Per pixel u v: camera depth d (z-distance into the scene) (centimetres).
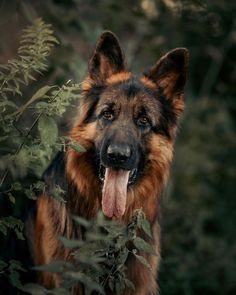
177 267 827
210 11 1001
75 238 590
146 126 603
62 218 594
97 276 452
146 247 454
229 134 1283
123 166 570
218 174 1220
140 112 600
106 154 568
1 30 830
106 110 594
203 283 866
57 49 873
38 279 612
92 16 941
